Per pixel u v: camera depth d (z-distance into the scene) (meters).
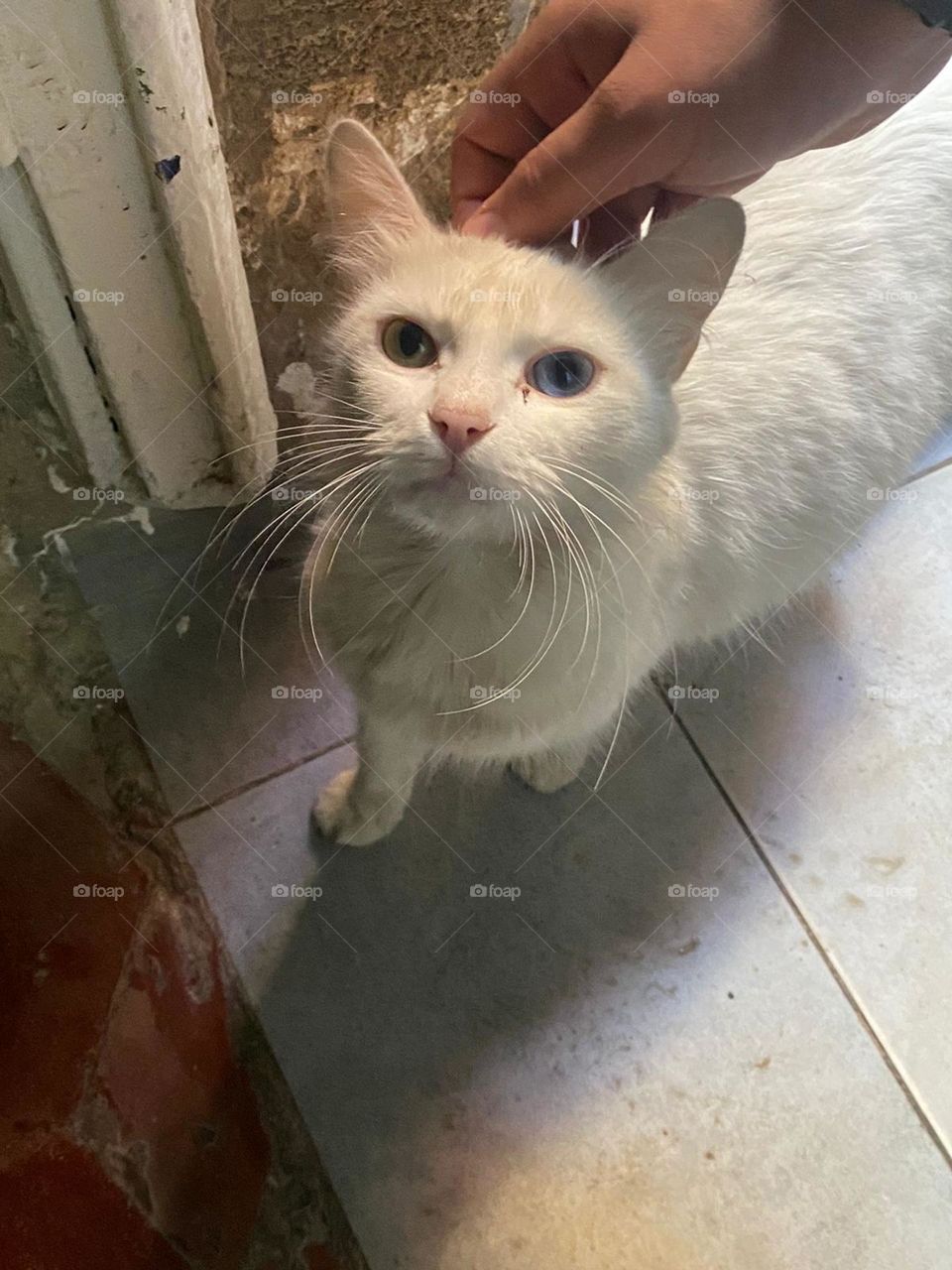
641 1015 1.03
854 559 1.24
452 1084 0.99
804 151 0.72
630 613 0.74
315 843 1.08
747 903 1.08
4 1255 0.81
